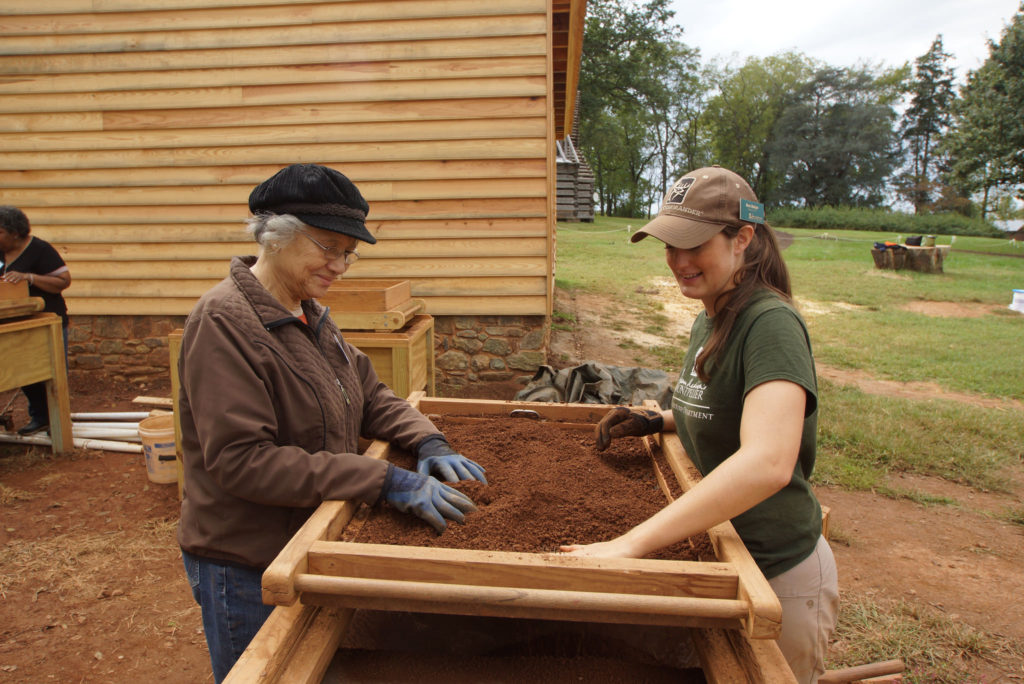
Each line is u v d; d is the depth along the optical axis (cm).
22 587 320
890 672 235
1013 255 2291
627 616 114
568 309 1030
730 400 142
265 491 137
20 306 445
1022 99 2867
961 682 266
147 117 604
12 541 362
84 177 619
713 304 148
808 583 146
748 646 117
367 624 138
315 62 584
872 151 5575
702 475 156
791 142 5741
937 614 312
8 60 606
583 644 136
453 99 579
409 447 177
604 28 3625
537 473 173
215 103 596
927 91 5931
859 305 1255
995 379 767
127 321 648
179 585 326
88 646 280
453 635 138
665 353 797
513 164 586
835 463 501
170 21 588
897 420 588
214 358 137
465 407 224
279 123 595
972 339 971
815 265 1814
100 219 626
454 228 599
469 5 566
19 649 277
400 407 186
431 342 464
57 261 494
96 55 598
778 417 121
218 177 608
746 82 5959
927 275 1645
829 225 4356
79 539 365
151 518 390
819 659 154
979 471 490
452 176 591
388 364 382
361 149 592
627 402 414
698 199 136
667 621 114
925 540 391
